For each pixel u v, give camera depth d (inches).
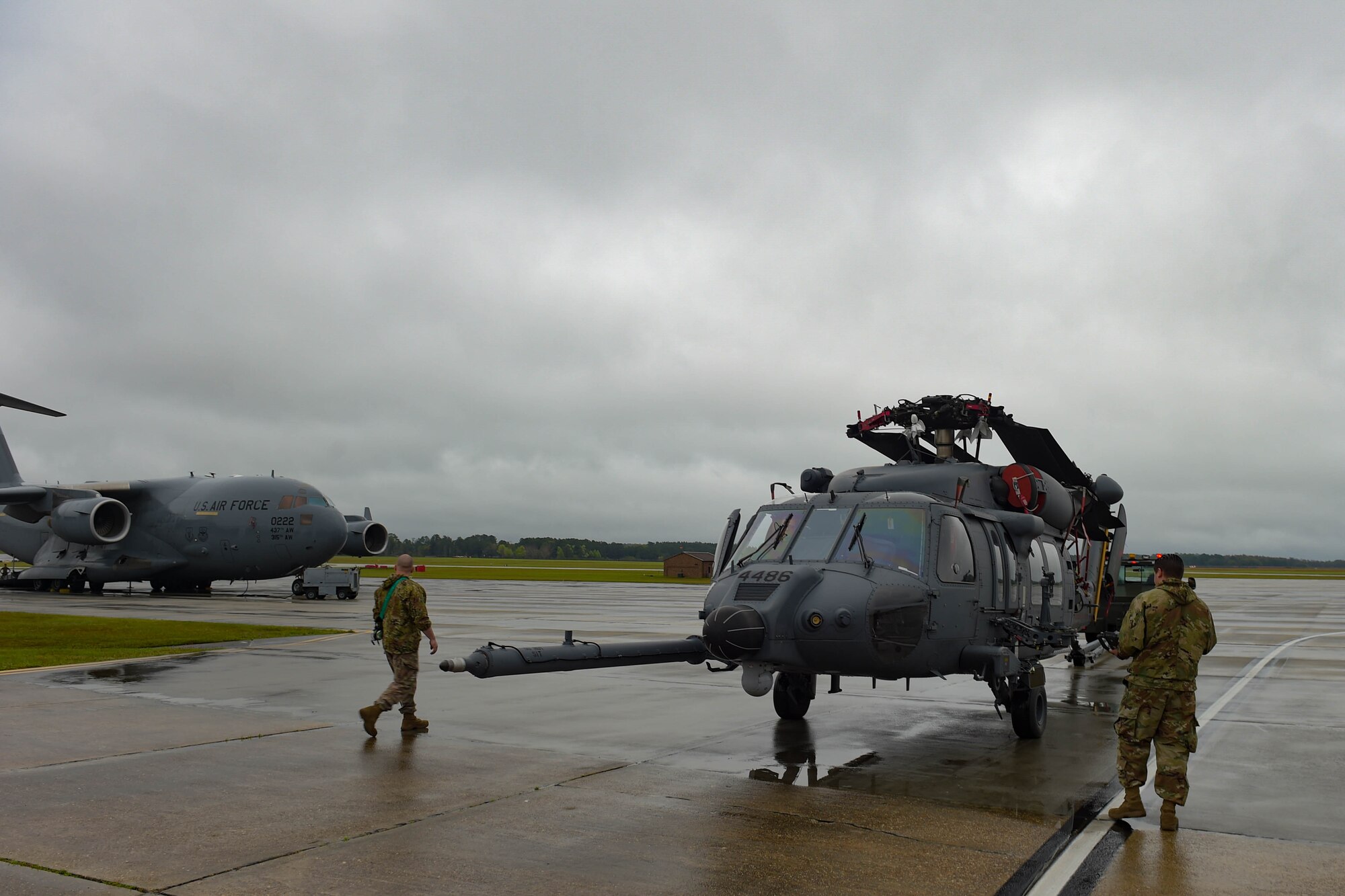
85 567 1475.1
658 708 437.1
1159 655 253.1
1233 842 239.6
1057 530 474.0
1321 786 299.4
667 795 278.4
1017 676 367.9
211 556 1408.7
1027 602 412.8
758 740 365.7
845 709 442.6
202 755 319.9
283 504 1387.8
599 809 260.7
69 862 208.8
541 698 468.1
